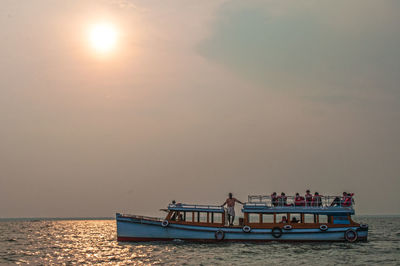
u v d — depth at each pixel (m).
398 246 43.81
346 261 34.16
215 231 42.44
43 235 75.12
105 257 38.00
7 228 107.75
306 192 43.03
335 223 42.22
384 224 137.75
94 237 68.56
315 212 42.03
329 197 42.47
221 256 36.25
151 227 43.84
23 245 52.69
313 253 37.59
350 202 42.28
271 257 35.66
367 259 35.12
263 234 42.12
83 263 35.31
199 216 43.56
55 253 42.84
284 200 42.81
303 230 41.94
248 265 32.50
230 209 42.91
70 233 82.38
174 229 43.41
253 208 42.56
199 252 38.31
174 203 44.03
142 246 42.53
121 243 45.94
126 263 34.19
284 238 41.97
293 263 33.22
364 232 42.06
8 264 35.25
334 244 41.94
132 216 44.56
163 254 37.72
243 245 41.81
